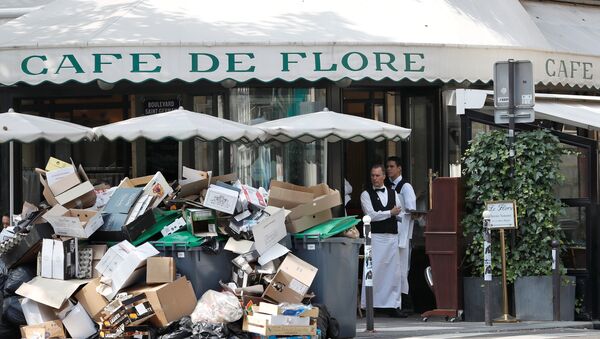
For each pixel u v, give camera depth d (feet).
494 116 54.95
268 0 60.64
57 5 62.44
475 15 62.75
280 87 61.05
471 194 55.16
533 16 72.84
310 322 42.32
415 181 62.85
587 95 72.43
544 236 54.39
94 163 63.21
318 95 61.05
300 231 45.60
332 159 60.90
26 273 45.14
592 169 55.16
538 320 53.88
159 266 42.96
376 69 57.77
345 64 57.57
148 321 42.57
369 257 49.57
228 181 48.19
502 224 53.36
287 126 52.47
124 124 49.93
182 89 61.52
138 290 42.91
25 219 46.29
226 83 58.70
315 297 45.24
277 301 43.34
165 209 46.39
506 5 65.87
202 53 57.00
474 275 55.16
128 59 56.95
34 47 57.41
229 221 44.45
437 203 55.11
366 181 62.59
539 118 58.65
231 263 44.60
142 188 45.68
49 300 43.04
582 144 55.16
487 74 60.44
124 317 42.06
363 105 62.28
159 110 62.13
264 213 44.47
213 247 44.21
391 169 58.80
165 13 59.41
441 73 59.00
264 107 61.16
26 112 63.16
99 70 57.00
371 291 49.67
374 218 56.90
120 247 43.32
